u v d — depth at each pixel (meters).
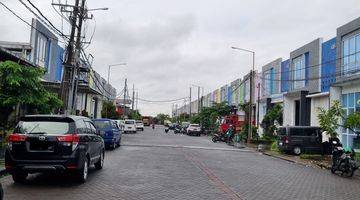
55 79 40.84
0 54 20.67
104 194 11.59
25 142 12.40
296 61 42.06
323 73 36.00
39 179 13.88
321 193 13.34
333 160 19.92
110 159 21.03
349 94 30.73
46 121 12.89
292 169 20.77
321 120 25.14
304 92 38.75
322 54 36.41
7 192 11.39
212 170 18.16
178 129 75.38
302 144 30.45
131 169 17.22
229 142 44.53
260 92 54.28
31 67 18.69
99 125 27.75
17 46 30.33
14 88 17.94
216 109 68.44
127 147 30.48
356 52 30.25
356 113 23.80
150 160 21.31
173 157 23.67
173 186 13.32
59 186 12.63
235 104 68.06
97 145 15.82
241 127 50.44
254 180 15.65
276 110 43.12
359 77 27.73
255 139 42.88
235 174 17.22
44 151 12.41
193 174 16.48
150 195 11.67
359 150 28.52
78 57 26.20
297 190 13.73
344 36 32.12
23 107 20.72
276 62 48.12
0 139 18.34
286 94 42.06
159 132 73.69
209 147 35.38
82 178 13.20
